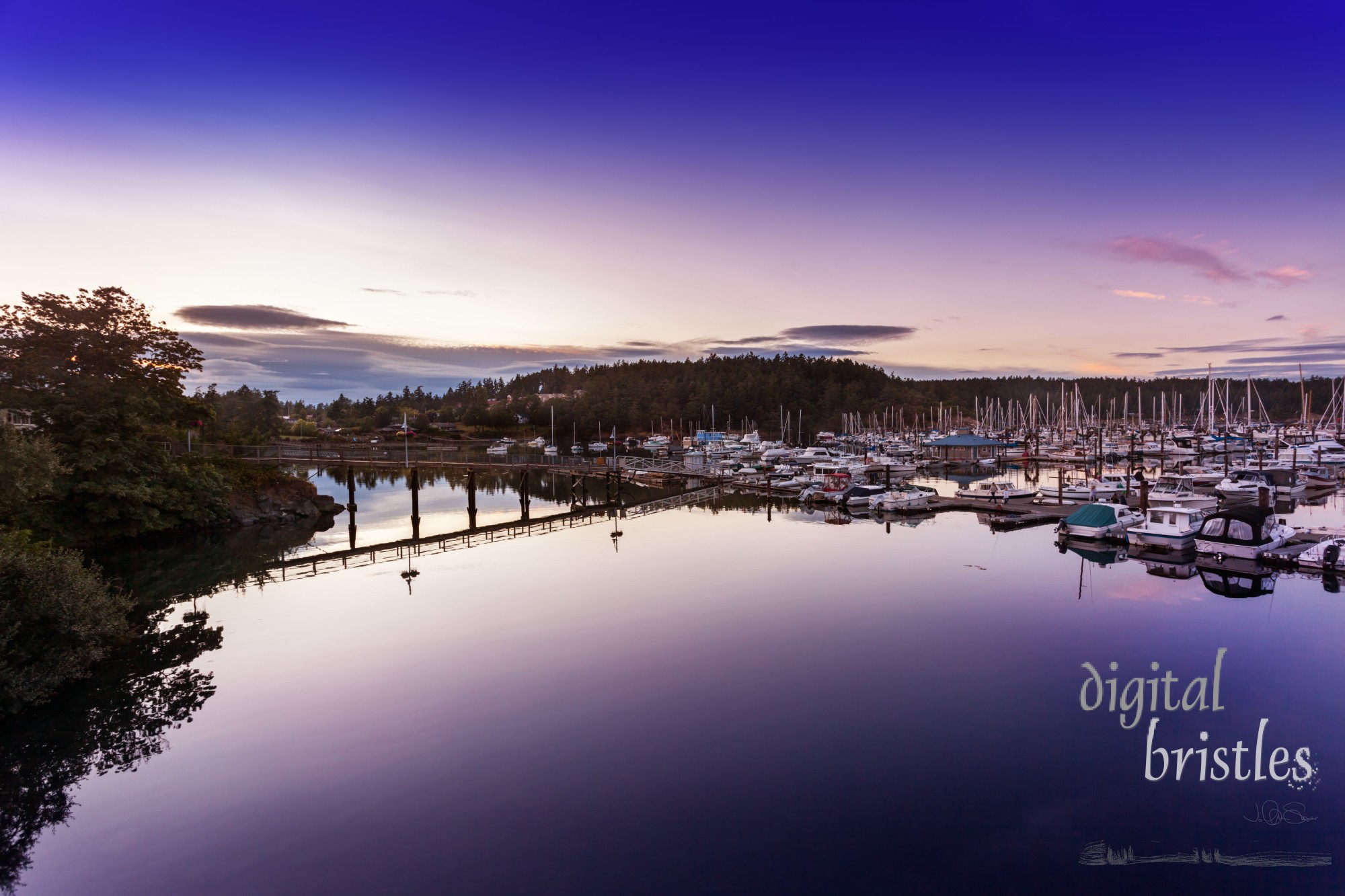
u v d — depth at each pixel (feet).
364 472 357.41
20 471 82.12
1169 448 328.49
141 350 153.79
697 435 513.04
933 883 39.96
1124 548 127.24
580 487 276.41
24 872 42.32
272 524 182.39
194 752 56.13
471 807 47.80
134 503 142.82
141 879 41.68
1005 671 69.31
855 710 61.21
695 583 106.22
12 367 131.95
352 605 97.14
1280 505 171.53
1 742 58.75
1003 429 548.31
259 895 39.93
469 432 641.40
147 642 83.05
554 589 103.60
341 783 51.03
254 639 82.94
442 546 140.36
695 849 43.01
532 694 65.62
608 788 49.65
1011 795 48.32
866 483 246.27
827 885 39.86
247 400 547.90
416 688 67.41
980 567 114.83
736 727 58.39
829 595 97.91
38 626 69.46
